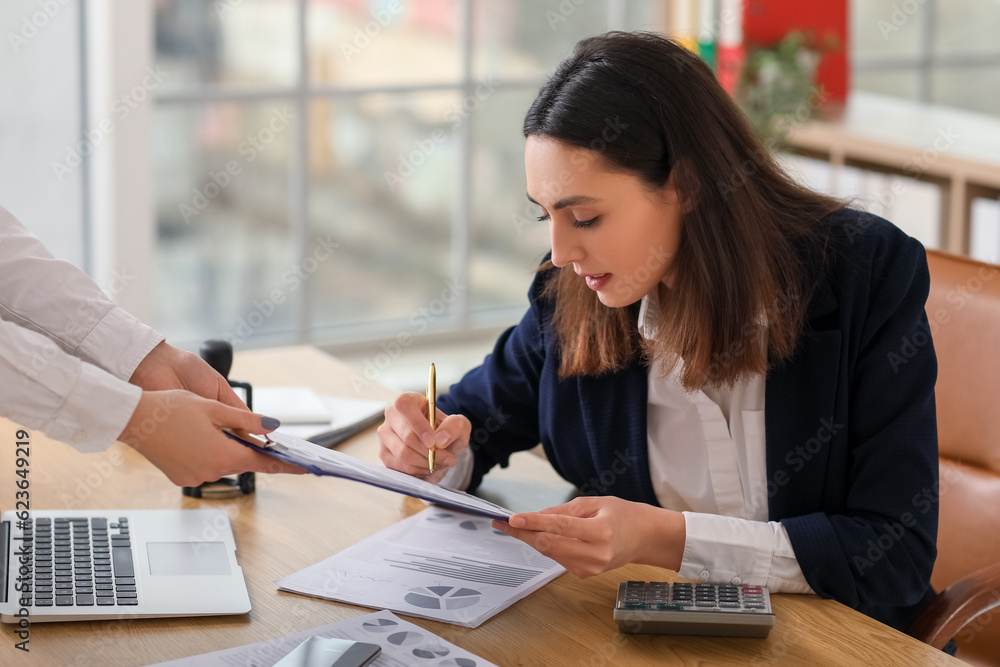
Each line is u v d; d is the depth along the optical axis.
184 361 1.29
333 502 1.36
